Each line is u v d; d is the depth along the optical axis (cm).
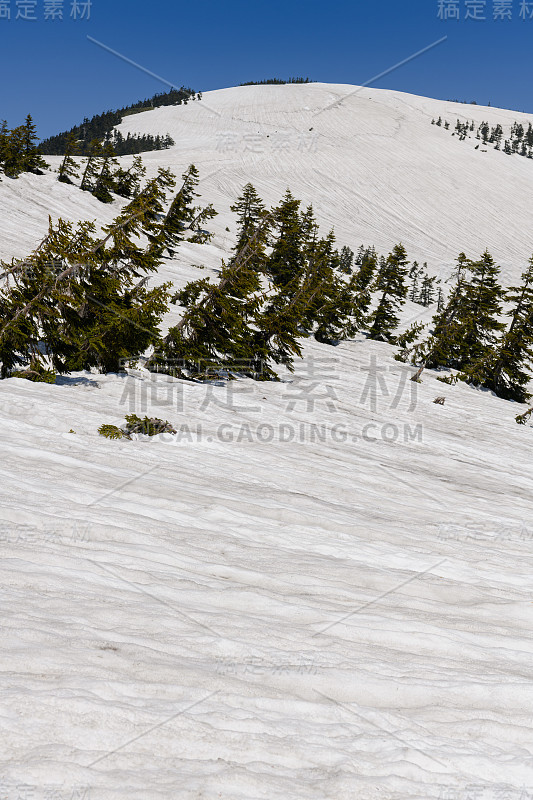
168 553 620
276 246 5656
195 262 6194
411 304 7719
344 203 16175
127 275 2197
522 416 3519
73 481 841
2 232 4747
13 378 1736
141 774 270
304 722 341
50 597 454
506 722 380
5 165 7125
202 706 334
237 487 1030
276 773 289
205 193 13100
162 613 462
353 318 6056
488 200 18312
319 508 981
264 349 2836
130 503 787
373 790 284
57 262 1952
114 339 2088
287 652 430
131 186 8300
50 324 1933
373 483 1351
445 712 385
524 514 1345
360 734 338
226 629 454
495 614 610
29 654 353
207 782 270
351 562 723
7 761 261
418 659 464
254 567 633
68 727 290
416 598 619
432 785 300
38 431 1161
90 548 588
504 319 8306
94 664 358
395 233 15375
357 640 485
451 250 15100
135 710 315
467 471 1867
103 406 1620
